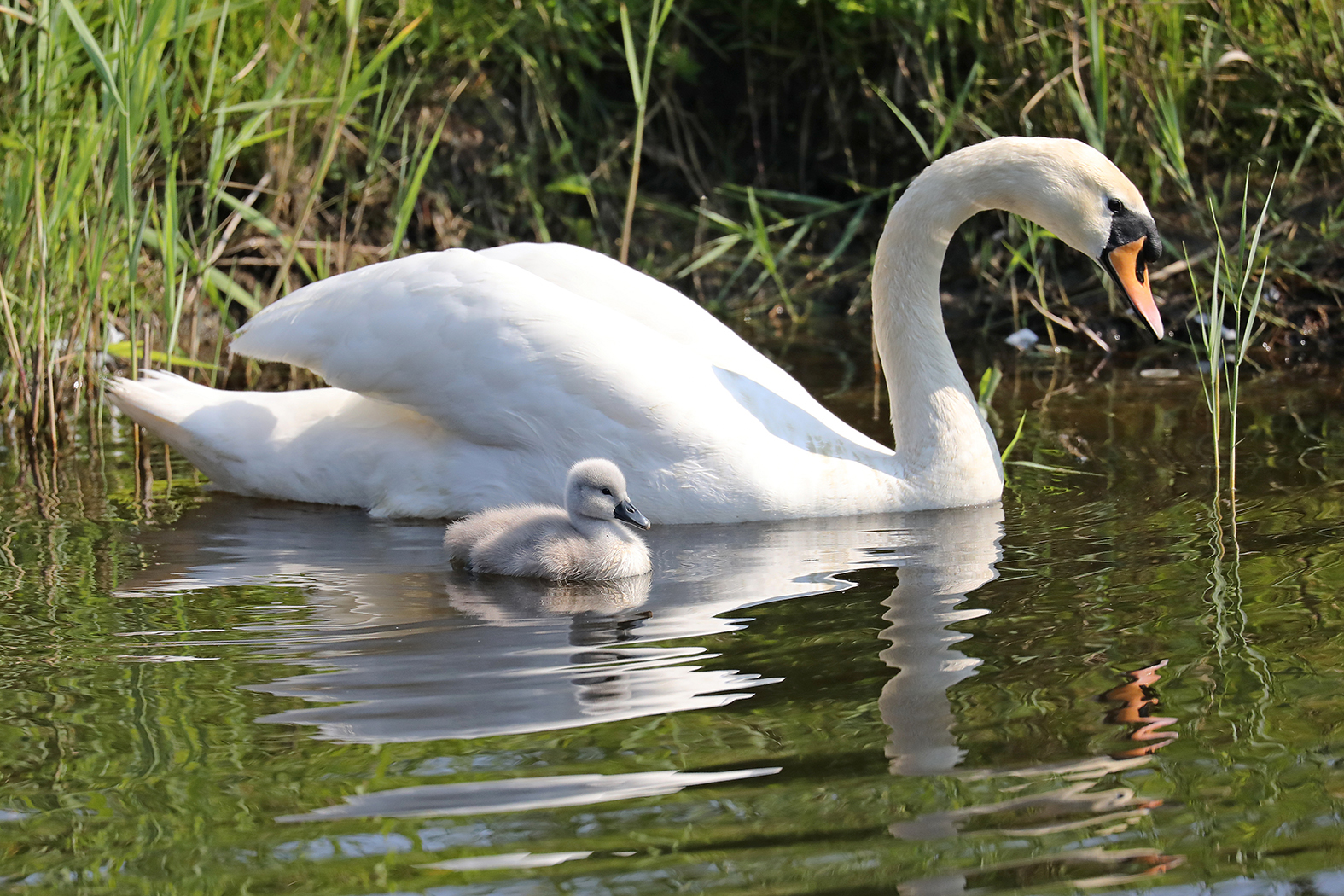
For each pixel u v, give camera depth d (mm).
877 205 19875
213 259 14422
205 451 11414
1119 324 16688
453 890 5719
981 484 11156
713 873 5801
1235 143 18031
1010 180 11320
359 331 10859
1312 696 7250
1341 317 15906
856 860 5875
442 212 18969
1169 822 6125
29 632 8539
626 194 19906
